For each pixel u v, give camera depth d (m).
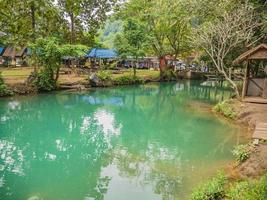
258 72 26.27
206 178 9.12
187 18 23.31
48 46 25.47
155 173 9.76
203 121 17.08
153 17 38.59
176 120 17.78
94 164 10.69
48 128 15.78
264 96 18.64
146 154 11.72
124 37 36.47
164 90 32.75
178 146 12.69
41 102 22.47
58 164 10.66
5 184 8.88
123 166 10.46
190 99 26.48
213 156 11.26
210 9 20.73
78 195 8.26
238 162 9.72
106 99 25.81
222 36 19.61
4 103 21.27
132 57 38.12
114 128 16.12
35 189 8.60
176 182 9.02
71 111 20.23
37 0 26.42
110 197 8.15
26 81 25.70
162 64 42.09
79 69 38.97
